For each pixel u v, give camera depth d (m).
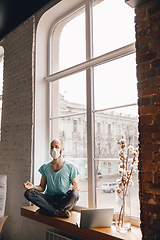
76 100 2.95
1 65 4.91
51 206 2.45
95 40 2.82
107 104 2.57
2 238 3.51
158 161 1.70
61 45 3.31
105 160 2.51
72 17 3.19
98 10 2.82
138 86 1.88
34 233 3.01
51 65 3.44
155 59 1.79
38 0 3.19
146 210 1.73
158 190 1.68
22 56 3.58
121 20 2.55
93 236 2.00
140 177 1.79
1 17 3.56
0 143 3.83
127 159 2.09
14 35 3.82
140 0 1.86
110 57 2.57
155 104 1.76
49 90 3.39
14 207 3.37
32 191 2.52
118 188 2.04
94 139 2.65
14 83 3.70
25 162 3.27
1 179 2.93
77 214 2.53
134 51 2.36
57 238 2.56
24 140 3.34
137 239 1.80
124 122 2.38
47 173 2.69
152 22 1.83
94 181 2.60
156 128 1.74
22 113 3.44
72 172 2.61
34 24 3.45
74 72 2.99
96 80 2.72
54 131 3.25
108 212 2.06
